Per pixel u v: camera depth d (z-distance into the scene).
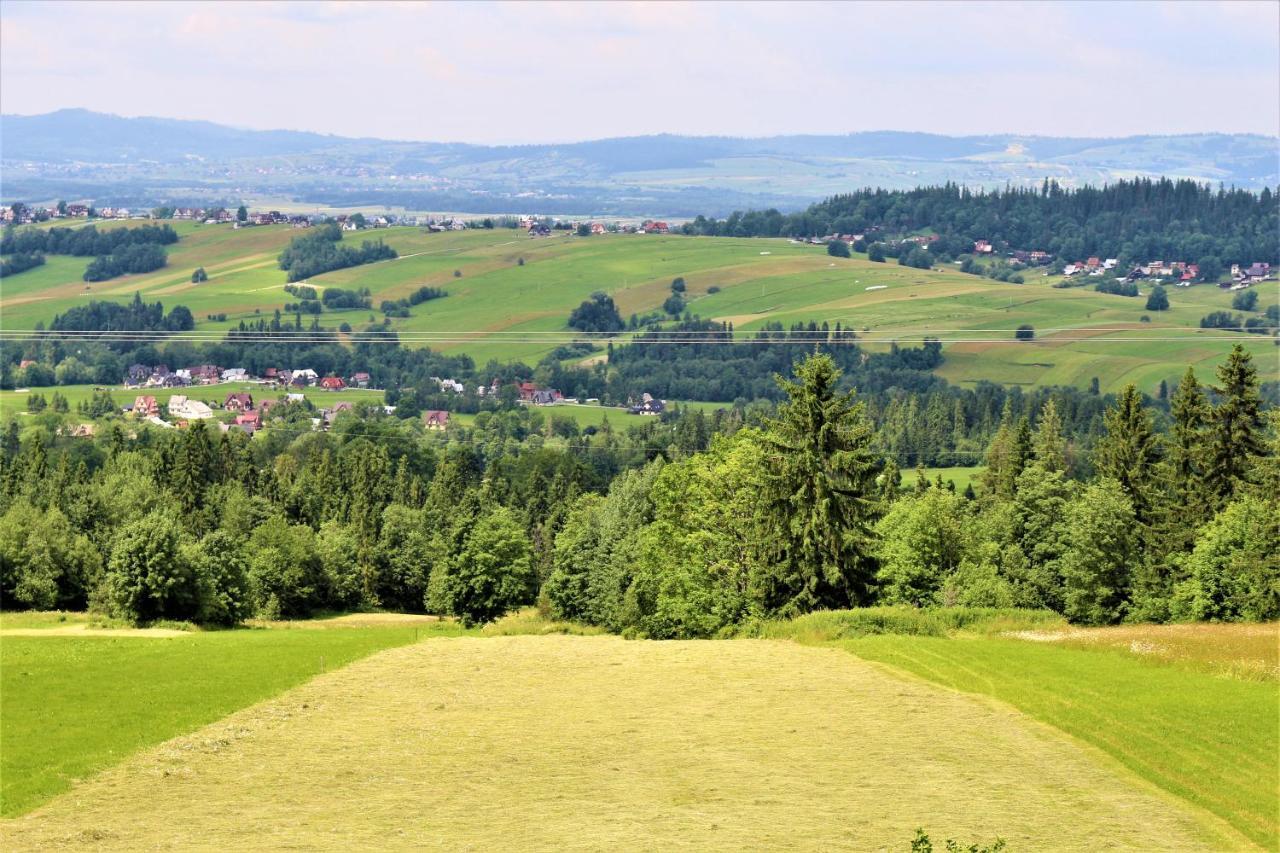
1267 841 35.84
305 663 65.94
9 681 60.06
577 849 34.53
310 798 39.72
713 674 60.50
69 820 37.31
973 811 38.41
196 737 47.91
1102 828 36.88
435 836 35.69
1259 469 91.12
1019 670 59.38
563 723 50.34
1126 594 91.62
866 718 50.66
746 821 37.28
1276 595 81.50
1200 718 49.31
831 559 81.19
